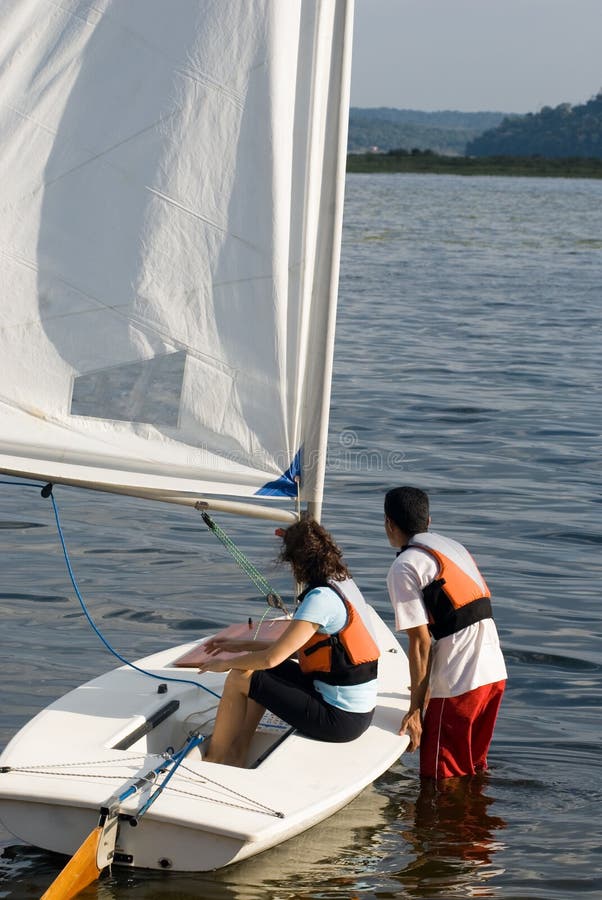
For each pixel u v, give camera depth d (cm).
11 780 1011
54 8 1174
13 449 1204
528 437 3017
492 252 8931
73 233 1198
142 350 1211
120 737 1116
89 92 1185
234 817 981
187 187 1188
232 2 1165
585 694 1470
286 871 1005
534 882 1002
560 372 4022
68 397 1209
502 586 1897
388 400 3450
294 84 1171
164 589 1836
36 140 1184
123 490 1224
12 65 1172
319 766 1098
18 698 1380
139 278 1202
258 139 1177
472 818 1130
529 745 1316
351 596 1155
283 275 1191
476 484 2555
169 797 1002
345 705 1146
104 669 1492
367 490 2488
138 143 1188
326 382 1204
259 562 1998
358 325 5066
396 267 7694
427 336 4806
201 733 1207
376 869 1018
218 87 1174
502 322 5303
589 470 2698
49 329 1202
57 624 1656
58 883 925
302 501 1230
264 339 1202
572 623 1731
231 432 1218
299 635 1117
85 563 1955
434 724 1215
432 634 1228
